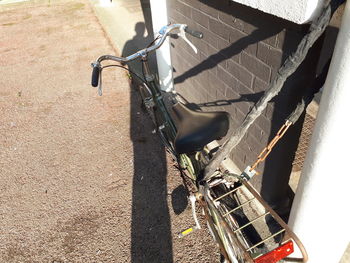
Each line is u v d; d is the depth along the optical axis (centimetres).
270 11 160
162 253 230
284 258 147
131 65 489
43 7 880
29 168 322
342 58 109
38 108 423
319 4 136
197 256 225
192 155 215
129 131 360
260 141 227
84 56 564
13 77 511
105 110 404
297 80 174
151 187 284
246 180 165
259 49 199
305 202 152
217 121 195
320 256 169
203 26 271
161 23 360
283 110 190
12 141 363
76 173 310
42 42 643
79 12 811
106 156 328
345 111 116
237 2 188
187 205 263
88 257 233
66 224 260
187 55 328
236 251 161
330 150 128
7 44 646
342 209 146
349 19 104
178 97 396
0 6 905
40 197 287
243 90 235
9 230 259
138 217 259
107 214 265
